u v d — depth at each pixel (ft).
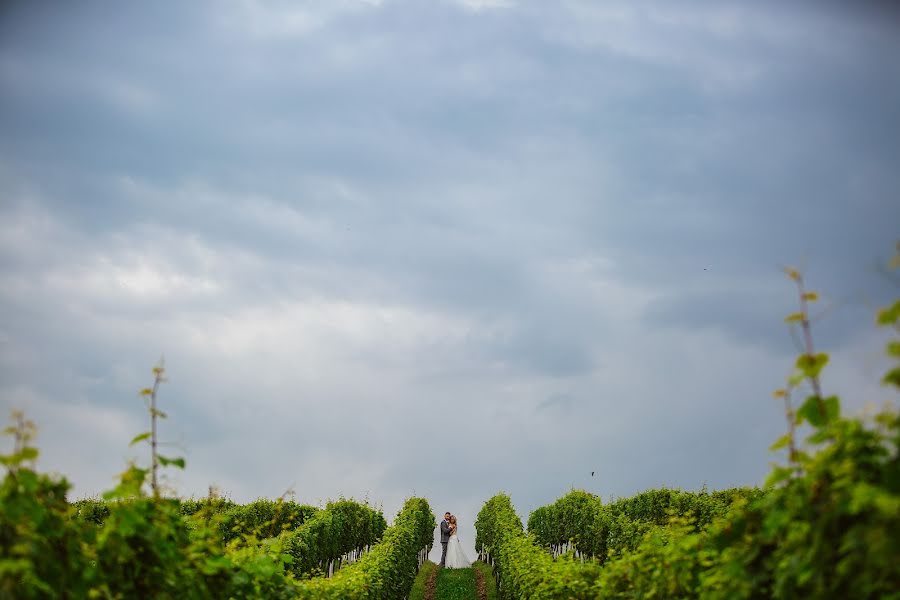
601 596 25.14
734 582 15.26
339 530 72.79
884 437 11.96
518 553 50.14
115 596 16.17
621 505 81.92
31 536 14.21
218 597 20.42
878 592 11.54
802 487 13.19
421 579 91.20
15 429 14.12
